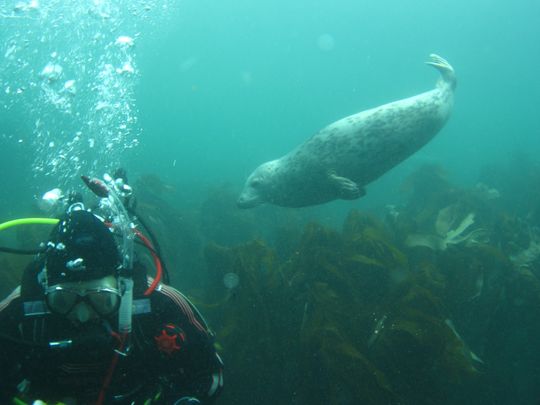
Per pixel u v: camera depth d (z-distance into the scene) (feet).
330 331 11.19
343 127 22.17
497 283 15.93
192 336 5.74
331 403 10.41
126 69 26.73
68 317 4.92
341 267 14.53
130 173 79.51
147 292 5.63
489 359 15.06
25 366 5.09
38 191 41.96
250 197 25.18
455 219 21.44
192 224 28.60
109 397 5.49
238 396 12.42
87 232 4.91
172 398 5.89
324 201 24.90
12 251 5.39
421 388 11.32
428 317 11.65
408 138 22.74
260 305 13.09
